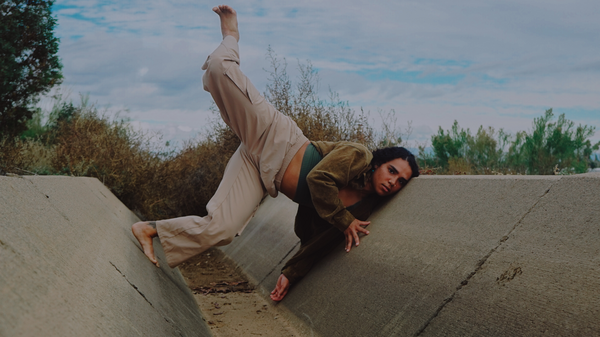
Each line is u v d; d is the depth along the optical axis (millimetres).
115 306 1669
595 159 8141
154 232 3262
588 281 1600
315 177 2986
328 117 6336
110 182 6438
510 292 1828
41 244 1578
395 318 2273
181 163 7668
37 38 7734
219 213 3123
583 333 1462
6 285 1087
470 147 8812
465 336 1849
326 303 2934
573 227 1852
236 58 3160
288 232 4723
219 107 3262
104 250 2332
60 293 1326
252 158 3266
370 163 3238
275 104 6648
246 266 4945
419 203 2926
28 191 2125
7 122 7684
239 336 2926
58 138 7918
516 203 2234
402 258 2574
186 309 2908
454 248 2301
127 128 7352
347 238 3150
